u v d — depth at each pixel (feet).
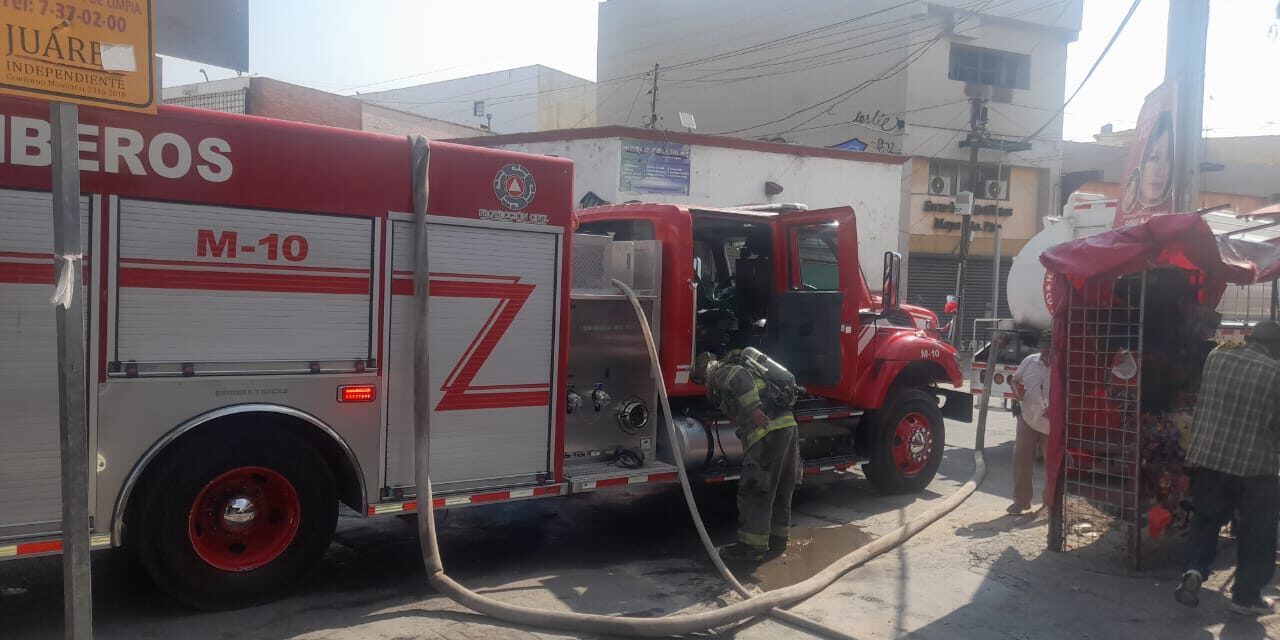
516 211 17.43
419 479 15.94
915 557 18.83
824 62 97.09
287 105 71.46
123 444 13.74
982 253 94.94
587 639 14.39
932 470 26.40
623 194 59.21
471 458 17.04
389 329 16.03
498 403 17.34
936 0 90.94
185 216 14.14
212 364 14.39
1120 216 27.22
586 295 19.04
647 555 19.53
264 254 14.79
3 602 15.49
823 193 66.39
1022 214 97.86
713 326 23.54
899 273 24.11
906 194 89.15
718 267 24.94
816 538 21.12
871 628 14.88
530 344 17.72
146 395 13.84
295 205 15.05
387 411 16.07
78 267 9.88
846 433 24.52
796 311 22.89
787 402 19.12
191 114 14.15
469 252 16.84
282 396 15.01
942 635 14.62
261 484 15.47
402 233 16.12
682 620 14.47
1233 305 34.12
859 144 80.43
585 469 19.07
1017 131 96.58
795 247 23.38
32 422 13.19
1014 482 22.75
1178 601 16.15
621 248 20.94
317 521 15.85
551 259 17.94
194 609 15.03
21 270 12.97
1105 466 18.49
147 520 14.26
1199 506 16.14
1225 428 15.58
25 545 13.17
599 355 19.43
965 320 94.63
